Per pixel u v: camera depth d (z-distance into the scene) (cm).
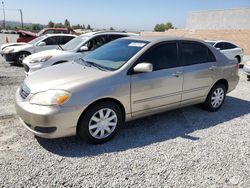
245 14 3002
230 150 380
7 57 1125
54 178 298
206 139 413
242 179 312
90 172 312
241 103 623
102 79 371
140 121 476
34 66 742
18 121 455
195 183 301
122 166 327
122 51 436
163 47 443
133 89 396
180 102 472
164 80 431
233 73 559
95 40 834
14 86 721
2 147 361
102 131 381
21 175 301
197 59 491
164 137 414
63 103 339
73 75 383
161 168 326
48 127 338
